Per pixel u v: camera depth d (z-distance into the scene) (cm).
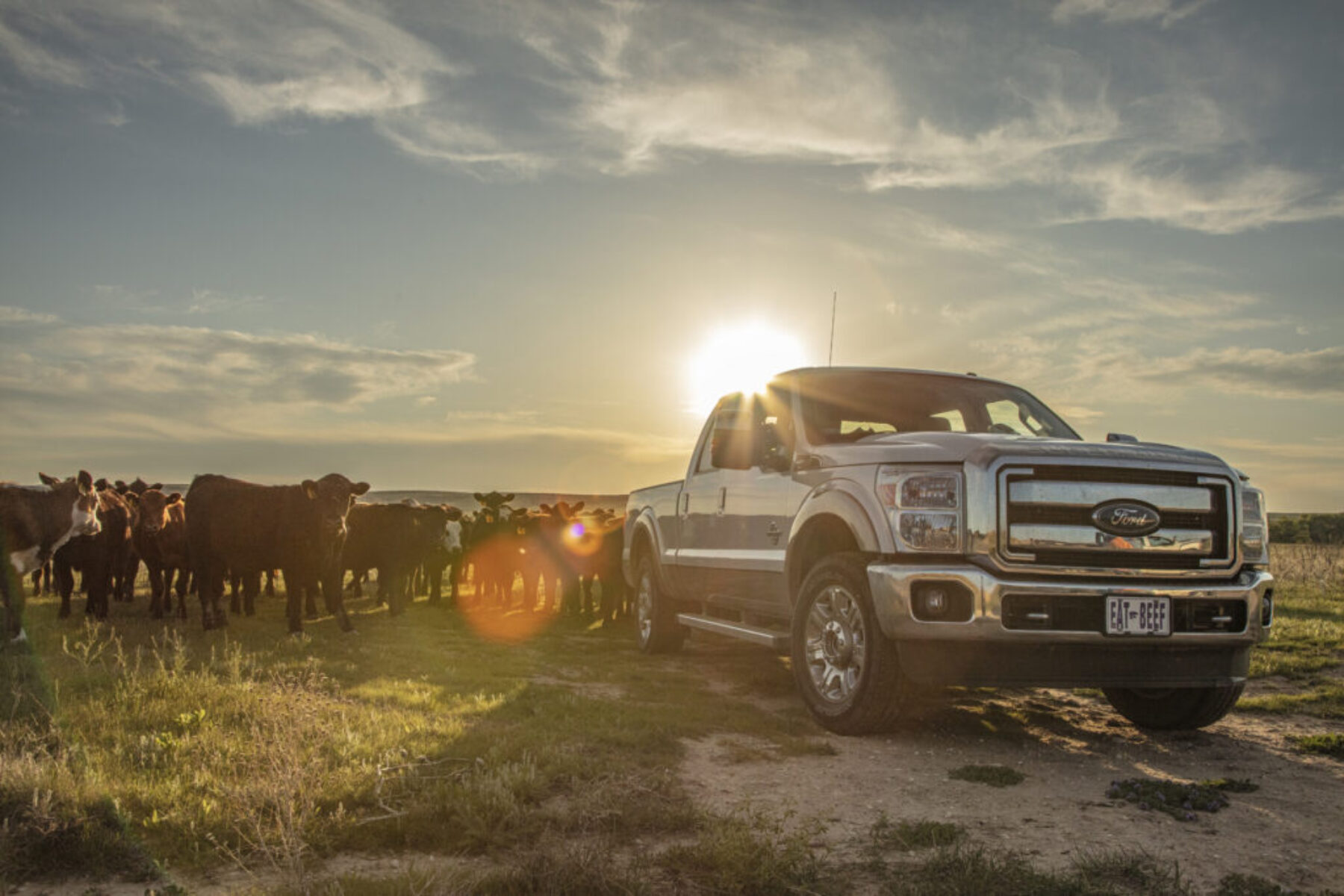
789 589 704
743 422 849
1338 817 469
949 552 578
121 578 1565
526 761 494
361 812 425
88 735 538
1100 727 685
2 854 361
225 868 369
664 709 685
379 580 1678
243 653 919
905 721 673
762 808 459
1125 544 580
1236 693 625
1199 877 380
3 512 981
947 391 792
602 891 345
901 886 355
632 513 1099
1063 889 354
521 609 1633
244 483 1193
